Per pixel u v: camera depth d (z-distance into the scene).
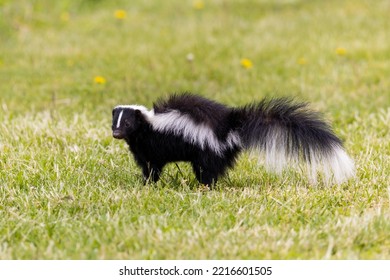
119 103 20.38
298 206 11.66
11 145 15.41
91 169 13.94
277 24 30.25
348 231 10.37
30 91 21.81
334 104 19.92
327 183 12.70
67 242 10.25
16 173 13.51
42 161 14.10
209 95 21.62
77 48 27.05
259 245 10.00
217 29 29.42
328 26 29.55
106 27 30.31
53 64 25.08
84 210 11.66
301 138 12.60
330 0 34.06
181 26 30.28
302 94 21.23
